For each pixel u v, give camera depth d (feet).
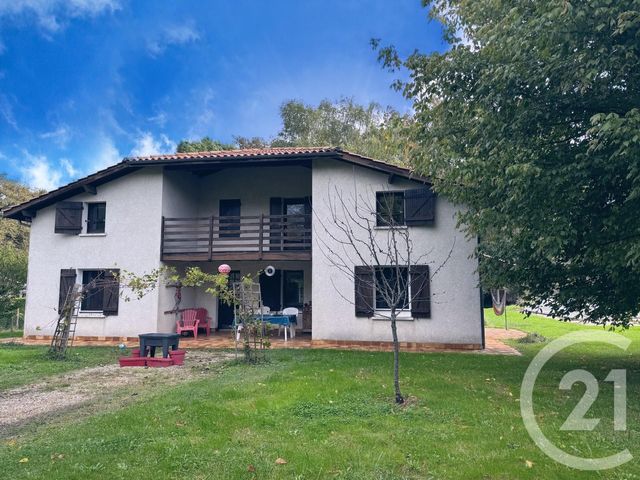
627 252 22.17
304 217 54.19
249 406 19.84
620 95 23.95
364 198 44.62
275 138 113.29
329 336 43.83
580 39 21.24
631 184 22.72
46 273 50.03
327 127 104.83
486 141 26.94
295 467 13.46
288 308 50.85
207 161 45.65
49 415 19.88
